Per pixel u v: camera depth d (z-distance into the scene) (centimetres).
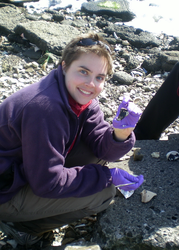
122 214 195
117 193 210
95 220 212
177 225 183
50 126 142
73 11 624
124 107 159
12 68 416
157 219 188
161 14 643
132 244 182
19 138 150
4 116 150
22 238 189
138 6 673
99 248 178
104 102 377
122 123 159
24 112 143
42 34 461
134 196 208
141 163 241
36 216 172
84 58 150
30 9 596
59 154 149
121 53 484
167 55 455
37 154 145
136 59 465
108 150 178
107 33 546
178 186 213
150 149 257
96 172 172
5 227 182
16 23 512
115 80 423
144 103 381
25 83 390
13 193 160
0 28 500
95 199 178
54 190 153
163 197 204
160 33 568
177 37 536
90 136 188
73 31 497
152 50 500
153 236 178
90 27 559
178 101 269
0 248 195
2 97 356
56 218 181
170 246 172
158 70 455
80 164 204
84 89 155
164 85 271
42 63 430
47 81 154
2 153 155
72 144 181
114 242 183
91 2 641
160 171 229
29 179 153
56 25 498
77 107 166
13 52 458
